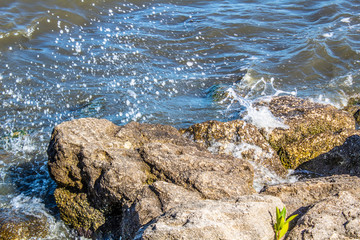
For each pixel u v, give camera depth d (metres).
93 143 5.14
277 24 12.08
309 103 7.00
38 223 5.30
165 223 3.54
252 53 10.52
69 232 5.23
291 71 9.67
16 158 6.73
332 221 3.77
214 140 6.25
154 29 11.48
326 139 6.24
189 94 8.73
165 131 5.80
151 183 4.87
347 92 8.90
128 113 7.91
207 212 3.62
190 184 4.61
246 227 3.65
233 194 4.49
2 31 10.33
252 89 8.89
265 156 6.14
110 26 11.45
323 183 4.55
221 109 8.14
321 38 11.02
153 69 9.62
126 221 4.39
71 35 10.80
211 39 11.18
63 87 8.68
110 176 4.75
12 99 8.20
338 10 12.82
